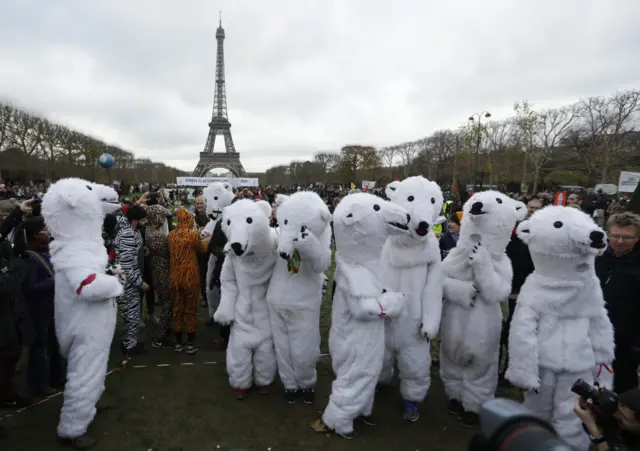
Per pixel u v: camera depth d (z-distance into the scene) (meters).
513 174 45.47
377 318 3.71
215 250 5.92
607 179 37.31
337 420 3.77
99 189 3.98
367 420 4.05
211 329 6.59
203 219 7.99
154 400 4.49
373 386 3.81
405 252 4.11
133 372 5.11
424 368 4.05
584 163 43.09
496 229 3.94
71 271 3.55
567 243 3.26
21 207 4.62
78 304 3.60
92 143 42.59
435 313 3.91
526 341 3.39
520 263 4.91
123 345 5.36
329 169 68.31
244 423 4.09
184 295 5.54
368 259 3.83
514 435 1.34
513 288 4.98
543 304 3.41
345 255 3.86
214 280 6.29
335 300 3.94
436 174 55.78
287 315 4.10
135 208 5.67
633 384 3.88
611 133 38.22
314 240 3.73
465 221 4.14
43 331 4.40
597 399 2.39
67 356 3.73
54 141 39.16
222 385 4.83
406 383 4.12
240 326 4.39
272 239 4.38
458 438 3.91
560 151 46.38
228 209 4.32
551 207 3.57
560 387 3.36
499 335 3.97
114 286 3.65
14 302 3.96
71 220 3.69
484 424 1.46
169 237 5.50
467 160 45.28
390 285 4.09
